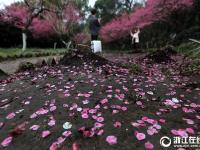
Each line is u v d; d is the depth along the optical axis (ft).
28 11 43.45
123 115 7.91
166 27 52.60
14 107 9.34
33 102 9.59
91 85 11.39
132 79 13.01
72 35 61.21
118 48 71.77
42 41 71.67
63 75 14.11
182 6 43.01
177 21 47.60
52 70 16.24
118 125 7.09
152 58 24.36
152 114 8.03
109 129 6.95
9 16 49.16
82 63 17.39
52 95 10.18
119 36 63.16
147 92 10.50
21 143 6.66
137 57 29.19
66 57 18.85
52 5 45.88
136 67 17.37
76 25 67.00
